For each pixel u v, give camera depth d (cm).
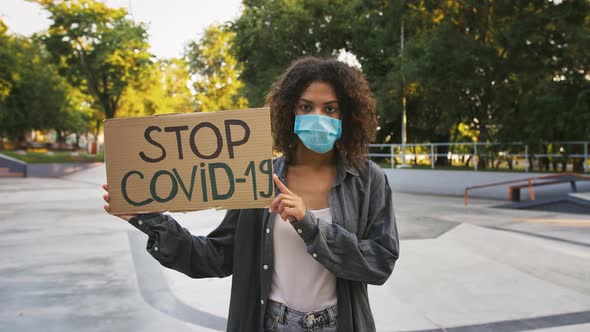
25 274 584
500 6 1622
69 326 416
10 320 430
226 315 441
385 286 511
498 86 1844
